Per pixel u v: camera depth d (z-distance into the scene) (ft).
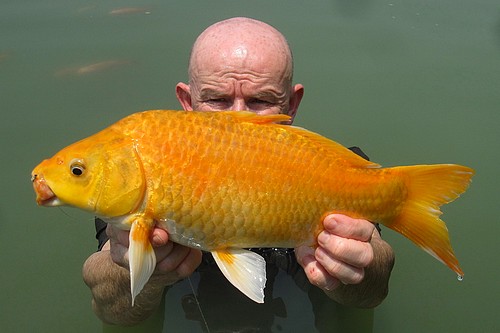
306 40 6.54
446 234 2.19
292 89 3.35
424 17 7.12
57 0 7.44
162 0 7.36
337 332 3.28
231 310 3.19
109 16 6.95
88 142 1.94
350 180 2.12
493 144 5.09
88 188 1.91
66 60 6.10
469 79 5.95
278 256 3.20
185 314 3.21
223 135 1.98
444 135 5.23
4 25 6.70
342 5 7.35
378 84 5.91
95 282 2.89
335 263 2.17
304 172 2.05
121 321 2.98
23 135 5.05
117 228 2.09
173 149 1.93
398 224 2.25
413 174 2.21
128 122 1.96
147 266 1.91
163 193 1.92
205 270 3.21
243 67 2.94
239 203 1.98
